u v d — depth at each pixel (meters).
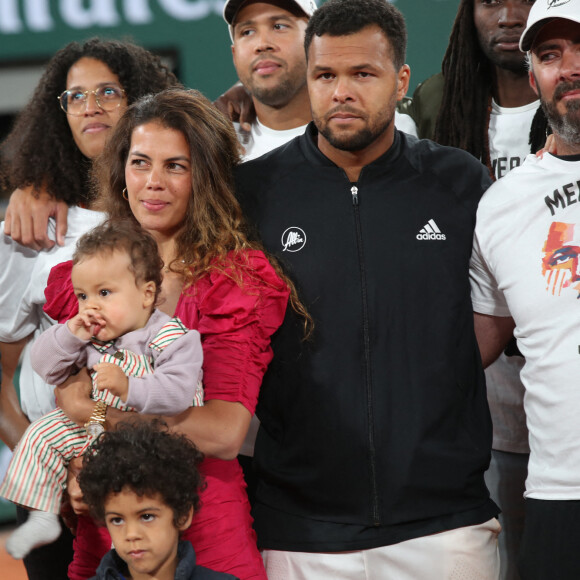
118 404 7.88
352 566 8.87
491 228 8.88
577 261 8.38
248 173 9.30
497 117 11.55
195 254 8.49
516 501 11.11
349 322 8.80
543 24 8.59
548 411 8.37
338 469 8.80
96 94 10.62
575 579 8.27
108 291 7.93
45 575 10.36
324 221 8.97
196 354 7.75
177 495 7.44
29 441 8.07
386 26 8.66
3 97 16.84
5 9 16.81
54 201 10.48
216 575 7.65
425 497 8.80
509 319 9.53
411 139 9.55
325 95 8.67
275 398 9.03
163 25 17.00
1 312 10.62
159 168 8.48
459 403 8.93
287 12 11.12
